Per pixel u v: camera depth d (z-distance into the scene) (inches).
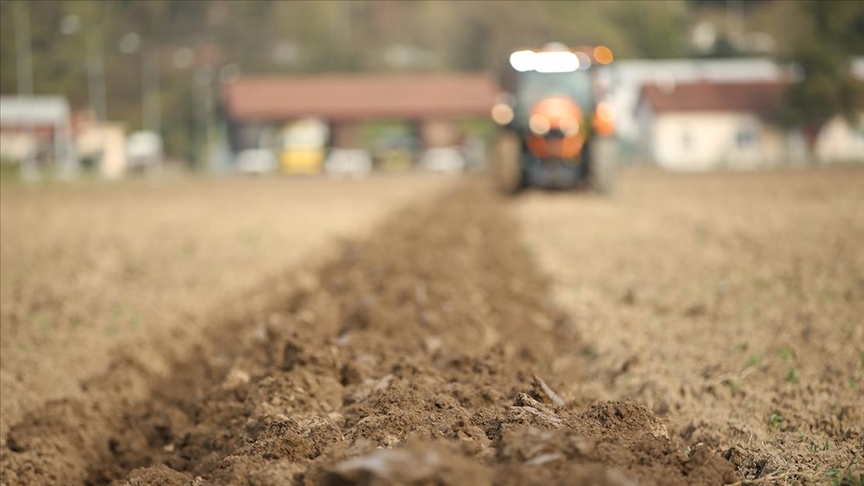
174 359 1003.3
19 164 5324.8
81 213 2623.0
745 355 839.7
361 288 1219.2
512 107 2591.0
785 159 5349.4
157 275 1450.5
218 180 5078.7
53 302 1219.9
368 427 582.6
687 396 746.8
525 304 1165.1
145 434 791.7
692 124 5821.9
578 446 486.6
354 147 6968.5
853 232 1598.2
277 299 1266.0
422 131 6988.2
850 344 856.3
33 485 693.9
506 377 766.5
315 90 7101.4
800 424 667.4
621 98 6333.7
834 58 5418.3
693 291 1139.3
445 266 1364.4
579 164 2556.6
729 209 2176.4
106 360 969.5
